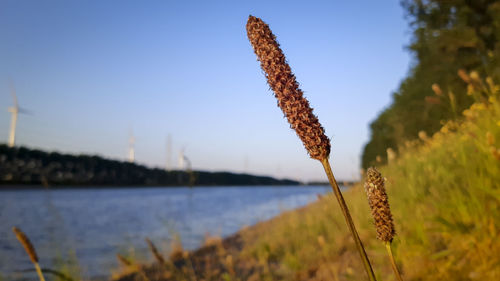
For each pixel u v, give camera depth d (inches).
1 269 313.0
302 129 42.4
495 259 94.5
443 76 556.7
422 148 273.6
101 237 590.2
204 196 2994.6
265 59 43.9
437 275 103.4
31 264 344.5
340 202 40.9
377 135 844.6
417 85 627.5
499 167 121.2
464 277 96.3
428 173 182.4
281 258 222.1
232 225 684.1
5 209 1494.8
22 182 4269.2
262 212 892.0
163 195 3499.0
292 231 279.1
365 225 180.4
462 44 525.7
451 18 606.2
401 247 127.2
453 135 217.9
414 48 642.2
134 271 263.4
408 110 620.7
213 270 235.5
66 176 4835.1
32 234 637.9
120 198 2906.0
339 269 155.9
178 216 1032.2
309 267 180.9
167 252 325.7
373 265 136.7
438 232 130.3
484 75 463.2
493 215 112.3
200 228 643.5
